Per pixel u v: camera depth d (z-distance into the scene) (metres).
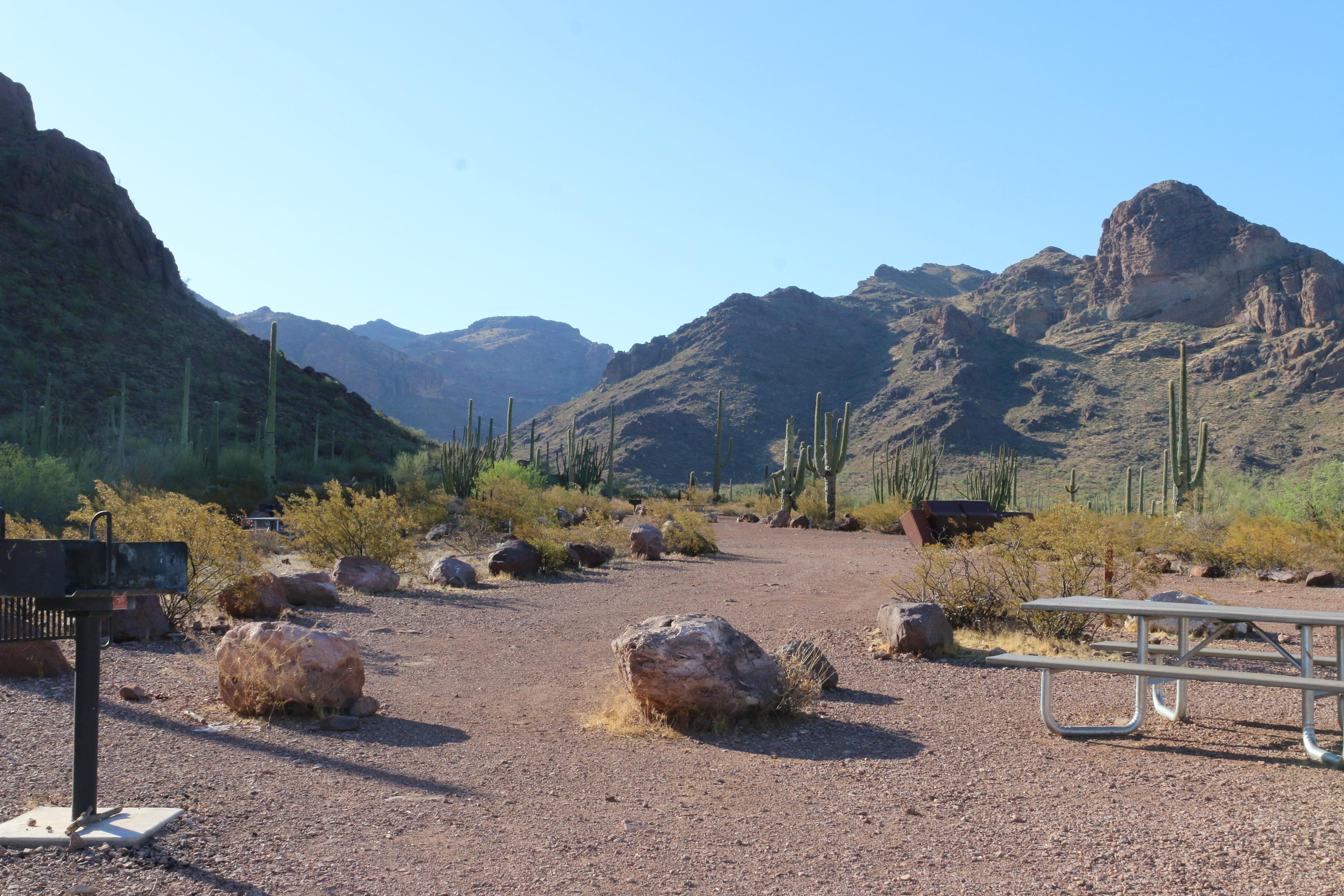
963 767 5.07
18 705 5.76
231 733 5.44
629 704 6.30
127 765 4.61
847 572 17.62
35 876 3.25
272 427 29.62
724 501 58.25
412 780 4.65
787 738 5.72
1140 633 5.98
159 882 3.24
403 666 8.04
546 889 3.30
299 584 11.09
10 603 3.65
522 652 8.90
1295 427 114.62
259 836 3.73
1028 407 151.62
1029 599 9.89
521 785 4.64
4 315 55.34
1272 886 3.37
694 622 6.07
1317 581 14.70
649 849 3.76
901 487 38.44
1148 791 4.61
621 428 165.25
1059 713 6.45
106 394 52.16
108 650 7.79
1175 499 25.55
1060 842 3.87
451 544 21.02
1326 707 6.59
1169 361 158.88
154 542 3.74
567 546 17.77
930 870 3.55
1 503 17.91
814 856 3.70
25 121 76.69
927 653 8.55
